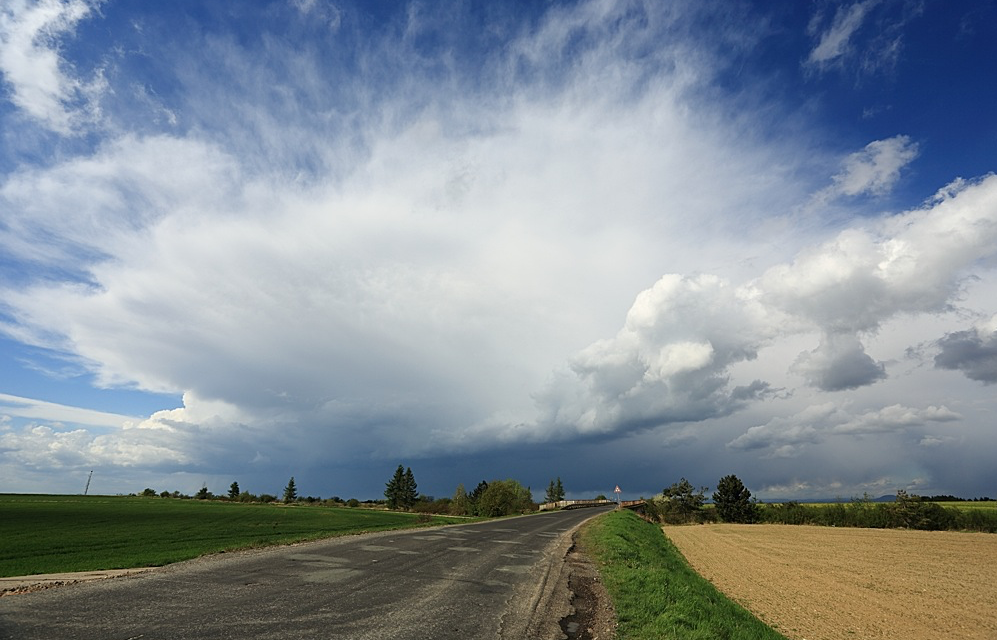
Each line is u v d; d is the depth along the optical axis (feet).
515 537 86.17
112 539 100.48
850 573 98.63
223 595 33.01
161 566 44.47
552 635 29.63
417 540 73.05
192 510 235.20
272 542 65.46
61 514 184.96
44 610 27.86
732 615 48.83
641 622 33.50
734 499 288.51
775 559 117.19
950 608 70.90
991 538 175.52
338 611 30.48
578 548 74.69
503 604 35.70
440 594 37.29
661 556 85.87
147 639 23.56
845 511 242.99
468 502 269.44
